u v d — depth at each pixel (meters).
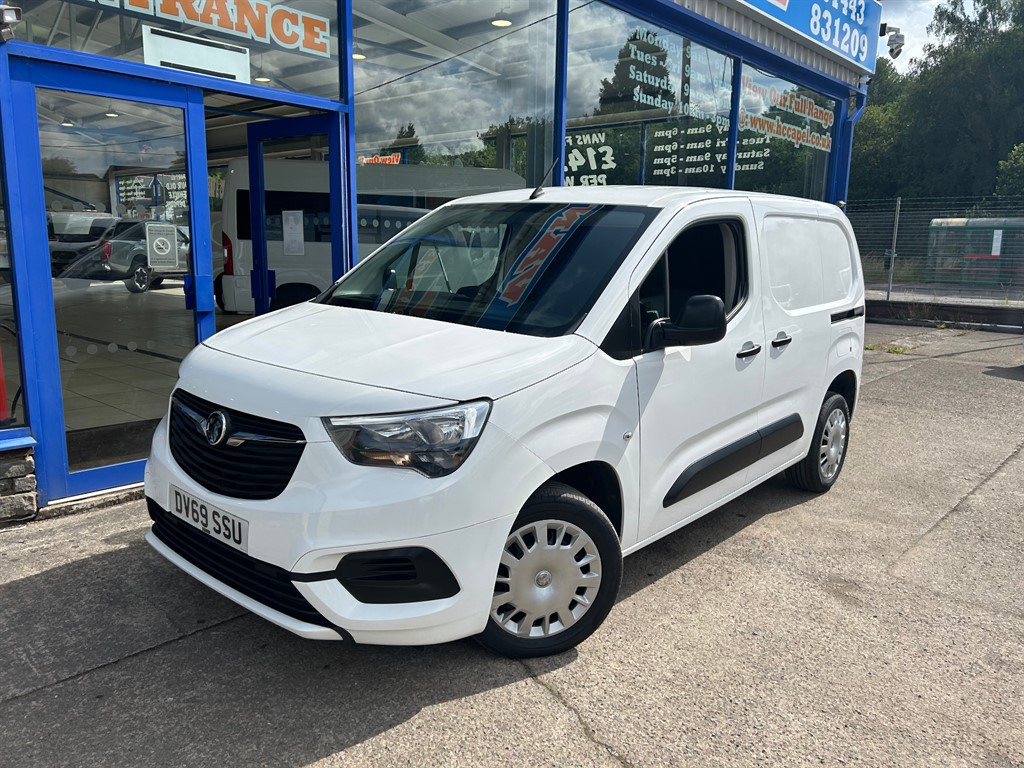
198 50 4.91
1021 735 2.82
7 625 3.32
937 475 5.86
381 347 3.08
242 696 2.90
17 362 4.29
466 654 3.21
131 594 3.61
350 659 3.15
